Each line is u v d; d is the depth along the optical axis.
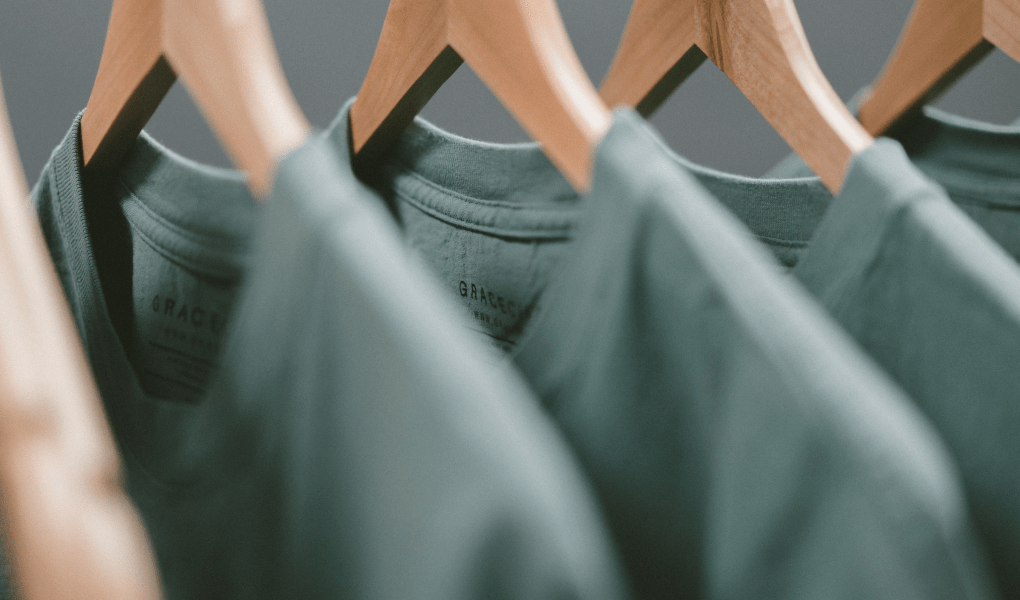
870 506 0.23
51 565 0.19
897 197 0.33
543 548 0.19
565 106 0.34
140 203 0.52
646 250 0.28
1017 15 0.50
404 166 0.56
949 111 1.40
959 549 0.23
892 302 0.34
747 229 0.57
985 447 0.32
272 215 0.26
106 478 0.20
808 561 0.25
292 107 0.28
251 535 0.29
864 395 0.24
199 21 0.31
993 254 0.32
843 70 1.32
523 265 0.52
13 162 0.25
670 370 0.29
